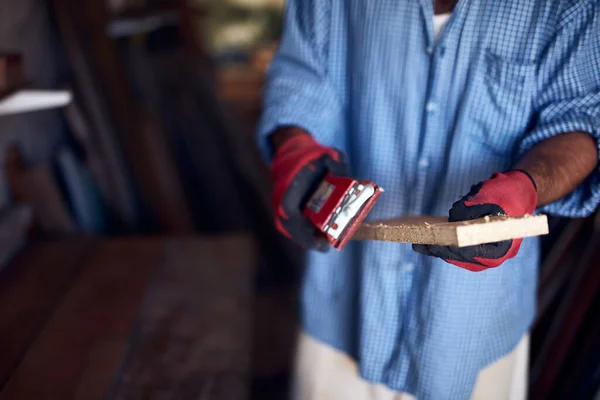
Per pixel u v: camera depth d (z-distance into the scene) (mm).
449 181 1042
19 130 2330
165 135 3385
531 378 1793
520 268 1081
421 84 1036
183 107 3936
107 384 1501
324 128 1150
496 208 740
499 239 676
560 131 930
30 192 2289
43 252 2195
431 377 1089
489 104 986
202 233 3404
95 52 2717
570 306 1691
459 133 1013
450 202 1051
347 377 1282
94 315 1810
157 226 2928
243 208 3494
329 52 1153
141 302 1917
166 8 4766
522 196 791
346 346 1262
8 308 1840
